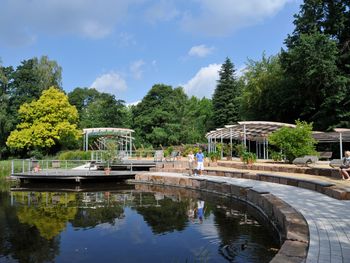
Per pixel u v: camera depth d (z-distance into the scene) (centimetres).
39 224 1051
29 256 754
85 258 738
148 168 2661
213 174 2050
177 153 3091
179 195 1653
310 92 3036
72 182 2172
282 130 2120
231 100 5353
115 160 2558
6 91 4947
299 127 2088
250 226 969
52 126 4144
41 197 1631
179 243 827
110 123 5550
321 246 564
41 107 4059
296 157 2036
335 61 2955
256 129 2675
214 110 5562
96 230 973
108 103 5644
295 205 938
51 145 4159
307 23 3098
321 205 938
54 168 2694
